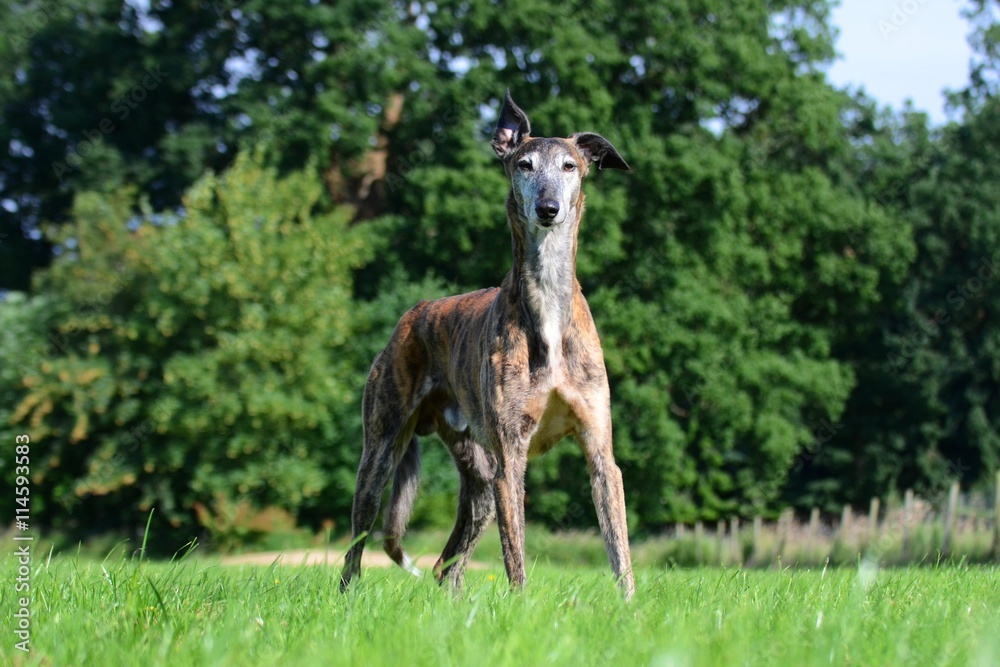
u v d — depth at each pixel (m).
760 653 3.02
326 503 23.25
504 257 23.02
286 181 22.47
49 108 25.70
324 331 21.83
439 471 22.20
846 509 16.53
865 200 29.19
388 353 6.64
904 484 31.17
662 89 24.95
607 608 3.97
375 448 6.56
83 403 21.02
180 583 4.83
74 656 3.11
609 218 22.78
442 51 25.42
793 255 26.30
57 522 22.72
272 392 21.17
